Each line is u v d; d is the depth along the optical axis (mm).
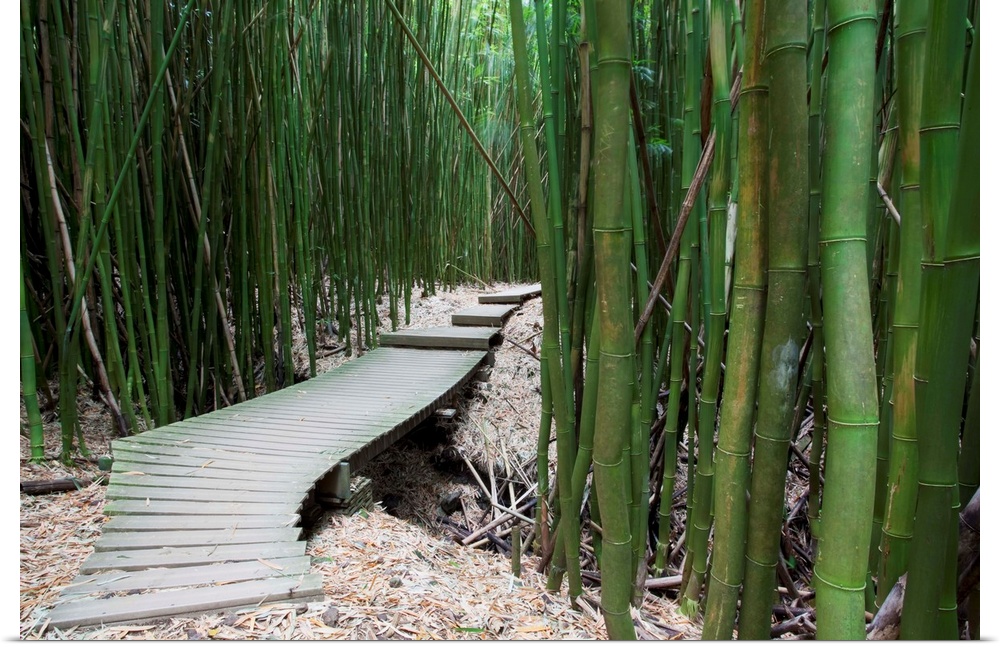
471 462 2809
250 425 2266
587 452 1344
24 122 2352
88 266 2156
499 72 6098
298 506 1585
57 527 1612
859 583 621
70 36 2340
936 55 646
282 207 3084
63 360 2113
